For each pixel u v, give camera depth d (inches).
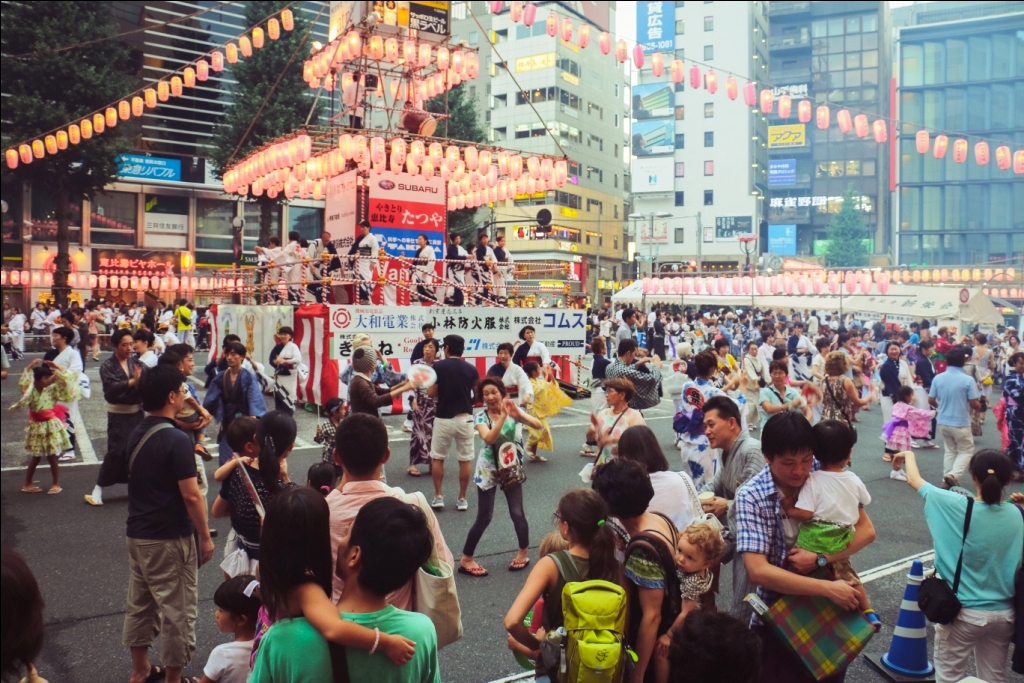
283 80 1306.6
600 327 1095.0
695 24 2598.4
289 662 82.4
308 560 85.7
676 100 2625.5
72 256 1568.7
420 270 631.2
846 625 108.9
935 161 1975.9
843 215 2679.6
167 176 1641.2
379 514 87.9
